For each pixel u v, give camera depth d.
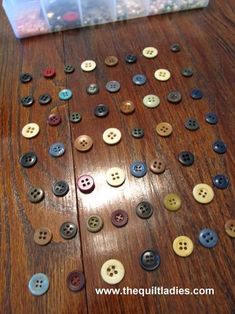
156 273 0.14
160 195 0.16
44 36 0.25
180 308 0.13
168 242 0.15
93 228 0.15
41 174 0.17
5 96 0.21
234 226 0.15
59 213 0.16
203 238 0.15
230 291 0.13
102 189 0.16
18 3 0.24
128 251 0.15
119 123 0.19
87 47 0.24
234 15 0.26
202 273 0.14
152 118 0.19
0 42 0.25
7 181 0.17
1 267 0.14
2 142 0.19
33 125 0.19
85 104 0.20
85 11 0.25
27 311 0.13
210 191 0.16
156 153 0.18
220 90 0.21
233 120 0.19
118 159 0.18
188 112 0.20
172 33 0.25
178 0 0.26
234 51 0.23
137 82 0.21
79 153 0.18
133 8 0.26
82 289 0.14
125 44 0.24
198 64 0.22
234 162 0.17
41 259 0.15
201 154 0.18
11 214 0.16
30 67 0.23
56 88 0.21
